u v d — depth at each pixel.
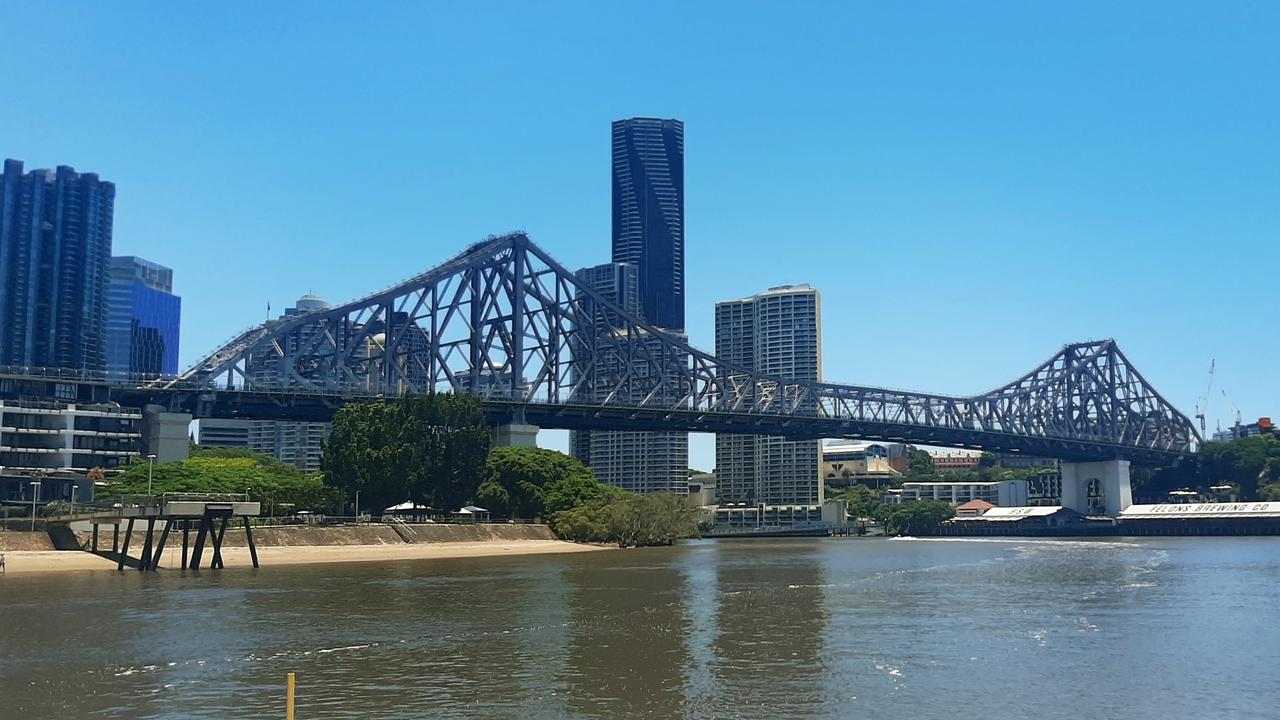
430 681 50.53
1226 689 50.53
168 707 44.94
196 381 184.75
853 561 147.62
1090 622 74.06
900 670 54.25
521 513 192.00
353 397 195.25
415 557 147.25
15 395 169.88
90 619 70.19
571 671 53.16
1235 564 142.50
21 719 42.88
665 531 198.75
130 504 113.25
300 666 54.12
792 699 47.19
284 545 140.38
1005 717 44.59
